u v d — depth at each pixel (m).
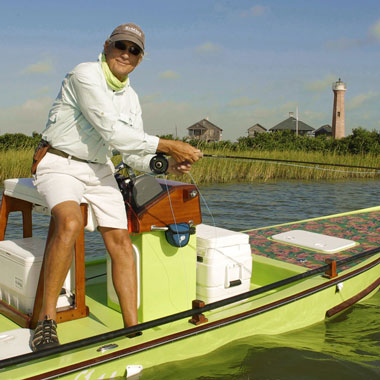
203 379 2.79
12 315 3.00
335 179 19.55
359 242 5.05
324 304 3.79
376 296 4.46
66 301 3.11
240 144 24.39
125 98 2.85
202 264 3.47
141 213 2.99
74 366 2.34
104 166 2.87
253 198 12.64
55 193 2.61
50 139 2.70
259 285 4.25
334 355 3.21
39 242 3.20
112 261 2.89
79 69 2.57
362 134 30.17
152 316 3.16
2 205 3.42
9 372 2.21
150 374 2.68
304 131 83.38
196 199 3.27
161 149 2.77
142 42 2.68
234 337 3.10
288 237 5.09
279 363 3.04
